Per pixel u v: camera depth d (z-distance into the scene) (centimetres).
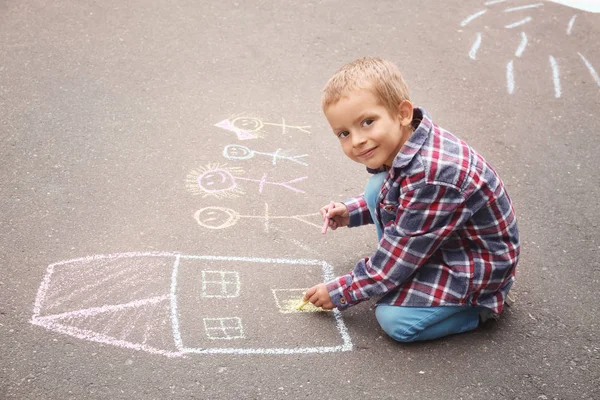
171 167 352
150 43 462
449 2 554
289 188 345
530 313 278
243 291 279
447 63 472
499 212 250
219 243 304
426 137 243
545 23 530
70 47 450
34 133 369
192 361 246
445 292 253
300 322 267
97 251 294
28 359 242
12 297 267
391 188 250
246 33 486
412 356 255
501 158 382
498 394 242
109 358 245
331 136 390
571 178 369
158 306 269
